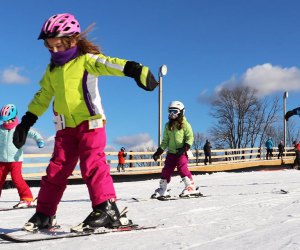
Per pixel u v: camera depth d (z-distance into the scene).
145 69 3.12
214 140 49.31
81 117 3.43
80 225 3.28
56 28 3.30
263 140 48.75
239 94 48.16
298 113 8.33
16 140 3.64
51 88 3.59
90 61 3.35
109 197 3.40
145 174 21.22
